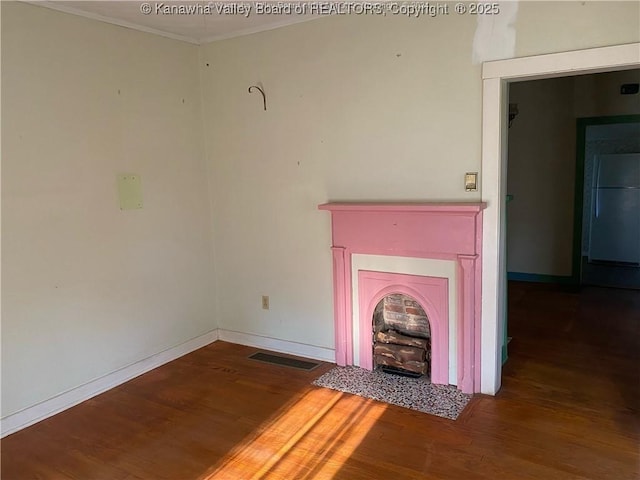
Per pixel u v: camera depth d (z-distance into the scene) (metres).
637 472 2.24
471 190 2.90
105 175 3.18
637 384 3.11
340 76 3.26
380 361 3.37
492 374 2.98
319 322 3.66
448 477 2.25
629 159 6.47
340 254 3.36
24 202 2.76
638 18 2.36
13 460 2.51
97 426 2.82
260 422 2.80
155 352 3.62
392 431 2.65
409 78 3.01
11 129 2.68
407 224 3.06
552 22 2.55
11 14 2.64
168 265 3.69
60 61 2.89
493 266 2.88
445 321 3.08
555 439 2.52
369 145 3.22
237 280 4.02
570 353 3.65
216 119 3.86
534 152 5.77
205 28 3.49
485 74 2.75
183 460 2.47
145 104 3.43
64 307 3.00
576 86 5.45
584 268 6.66
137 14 3.10
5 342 2.73
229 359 3.76
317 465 2.38
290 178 3.59
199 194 3.93
